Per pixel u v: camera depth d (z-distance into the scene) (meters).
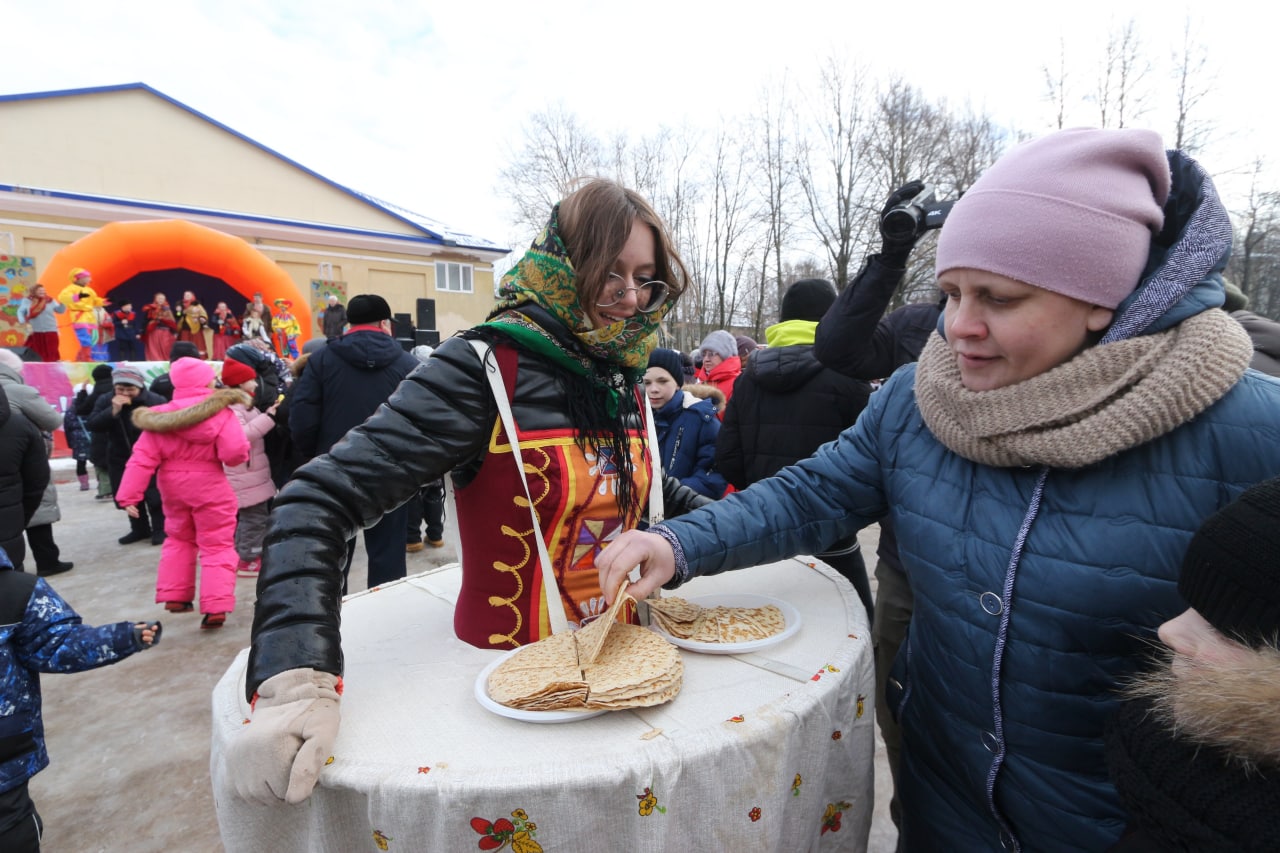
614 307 1.05
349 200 18.34
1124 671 0.81
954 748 0.99
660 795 0.77
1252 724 0.57
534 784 0.73
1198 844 0.61
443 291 19.77
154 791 2.20
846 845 1.06
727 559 1.10
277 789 0.70
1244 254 14.30
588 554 1.13
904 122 20.09
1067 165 0.77
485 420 1.02
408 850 0.75
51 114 14.61
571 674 0.93
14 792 1.50
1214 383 0.72
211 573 3.45
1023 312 0.79
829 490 1.15
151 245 12.95
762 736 0.83
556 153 22.95
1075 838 0.86
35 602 1.54
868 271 1.78
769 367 2.26
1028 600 0.84
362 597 1.38
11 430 2.89
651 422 1.30
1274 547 0.59
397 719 0.89
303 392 3.28
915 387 1.00
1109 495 0.79
